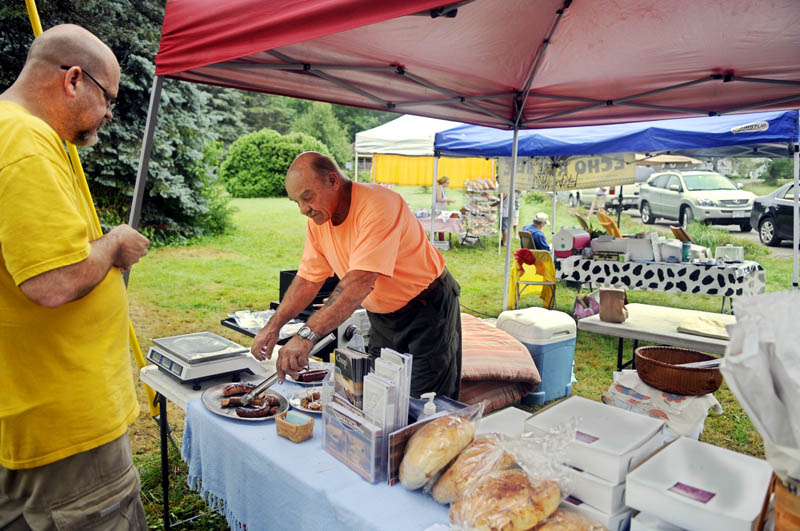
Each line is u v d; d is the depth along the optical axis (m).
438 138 7.01
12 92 1.36
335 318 1.82
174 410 3.96
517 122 4.12
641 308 4.11
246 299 7.34
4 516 1.46
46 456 1.38
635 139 5.48
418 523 1.21
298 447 1.59
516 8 2.57
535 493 1.07
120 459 1.52
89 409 1.42
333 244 2.15
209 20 1.75
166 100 10.05
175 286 7.86
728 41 2.71
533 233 7.23
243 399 1.84
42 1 8.77
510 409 1.65
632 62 3.11
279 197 19.53
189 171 11.22
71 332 1.37
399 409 1.41
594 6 2.64
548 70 3.35
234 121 21.94
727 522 0.97
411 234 2.18
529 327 4.04
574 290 8.18
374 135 7.68
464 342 3.79
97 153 9.48
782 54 2.78
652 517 1.09
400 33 2.56
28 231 1.20
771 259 9.91
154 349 2.27
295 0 1.52
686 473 1.14
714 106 3.62
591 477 1.15
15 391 1.33
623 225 12.84
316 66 2.78
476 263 10.20
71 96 1.39
